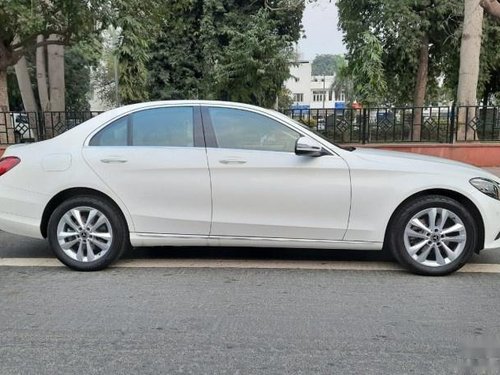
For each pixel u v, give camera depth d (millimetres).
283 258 5754
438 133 12352
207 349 3602
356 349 3594
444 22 16312
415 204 5023
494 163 12109
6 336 3830
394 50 17016
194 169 5137
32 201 5285
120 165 5195
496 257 5770
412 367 3354
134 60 14750
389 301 4465
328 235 5121
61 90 16406
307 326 3969
